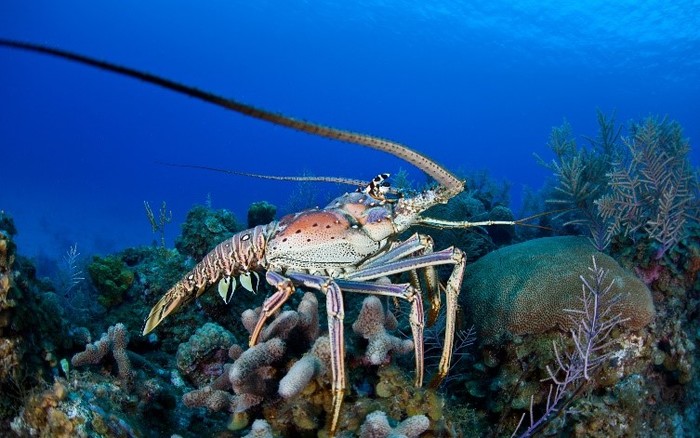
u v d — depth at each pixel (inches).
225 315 20.2
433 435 12.2
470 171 50.2
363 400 12.8
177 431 13.6
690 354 19.3
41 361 12.3
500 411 17.9
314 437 12.3
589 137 32.6
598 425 16.9
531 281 19.6
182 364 15.9
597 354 18.0
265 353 12.4
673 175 21.7
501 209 34.2
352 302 22.7
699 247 20.3
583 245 22.3
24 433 11.4
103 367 13.6
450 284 14.7
